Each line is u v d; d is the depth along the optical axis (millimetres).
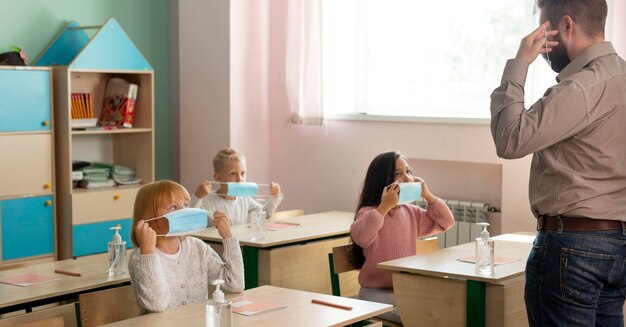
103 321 2582
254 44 5684
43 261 4789
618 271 2004
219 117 5605
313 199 5660
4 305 2615
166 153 5918
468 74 4965
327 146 5555
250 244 3748
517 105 2043
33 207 4715
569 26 2070
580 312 2010
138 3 5652
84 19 5309
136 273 2416
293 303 2426
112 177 5215
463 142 4863
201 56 5672
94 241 4977
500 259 3289
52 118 4777
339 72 5523
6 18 4902
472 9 4930
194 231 2533
